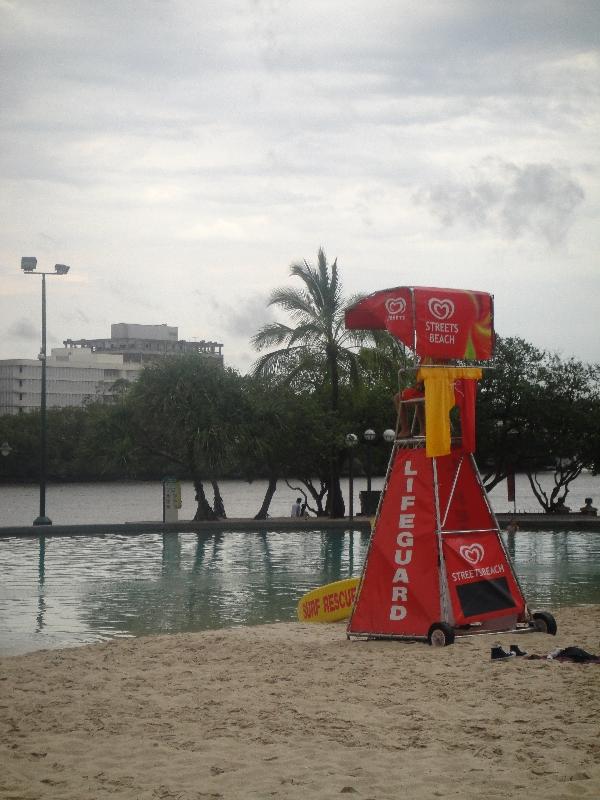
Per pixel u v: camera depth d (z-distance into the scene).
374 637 13.45
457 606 13.05
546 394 48.66
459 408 13.74
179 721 8.98
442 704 9.37
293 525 42.38
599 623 15.09
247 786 7.04
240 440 45.56
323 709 9.29
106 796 6.89
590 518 42.81
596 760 7.42
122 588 23.61
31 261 42.25
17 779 7.32
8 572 27.14
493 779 7.02
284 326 47.50
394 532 13.57
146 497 97.12
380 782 7.06
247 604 20.72
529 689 9.82
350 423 49.12
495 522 13.86
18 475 130.12
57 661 12.78
